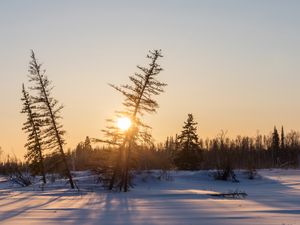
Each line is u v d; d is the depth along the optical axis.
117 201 30.08
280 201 30.05
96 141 41.69
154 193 36.06
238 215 22.38
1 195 36.12
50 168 48.31
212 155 96.81
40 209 25.75
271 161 112.62
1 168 71.94
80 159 66.81
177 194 34.69
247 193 37.69
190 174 56.94
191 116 74.81
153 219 21.23
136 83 40.66
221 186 50.41
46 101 48.03
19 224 20.16
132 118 40.78
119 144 41.41
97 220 21.11
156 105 40.84
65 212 24.19
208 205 27.05
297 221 20.34
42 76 48.59
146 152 42.28
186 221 20.53
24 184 53.41
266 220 20.67
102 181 44.38
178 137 75.00
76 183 47.06
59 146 47.56
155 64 40.75
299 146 124.50
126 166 40.12
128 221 20.70
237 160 103.38
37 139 54.97
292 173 69.06
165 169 58.69
